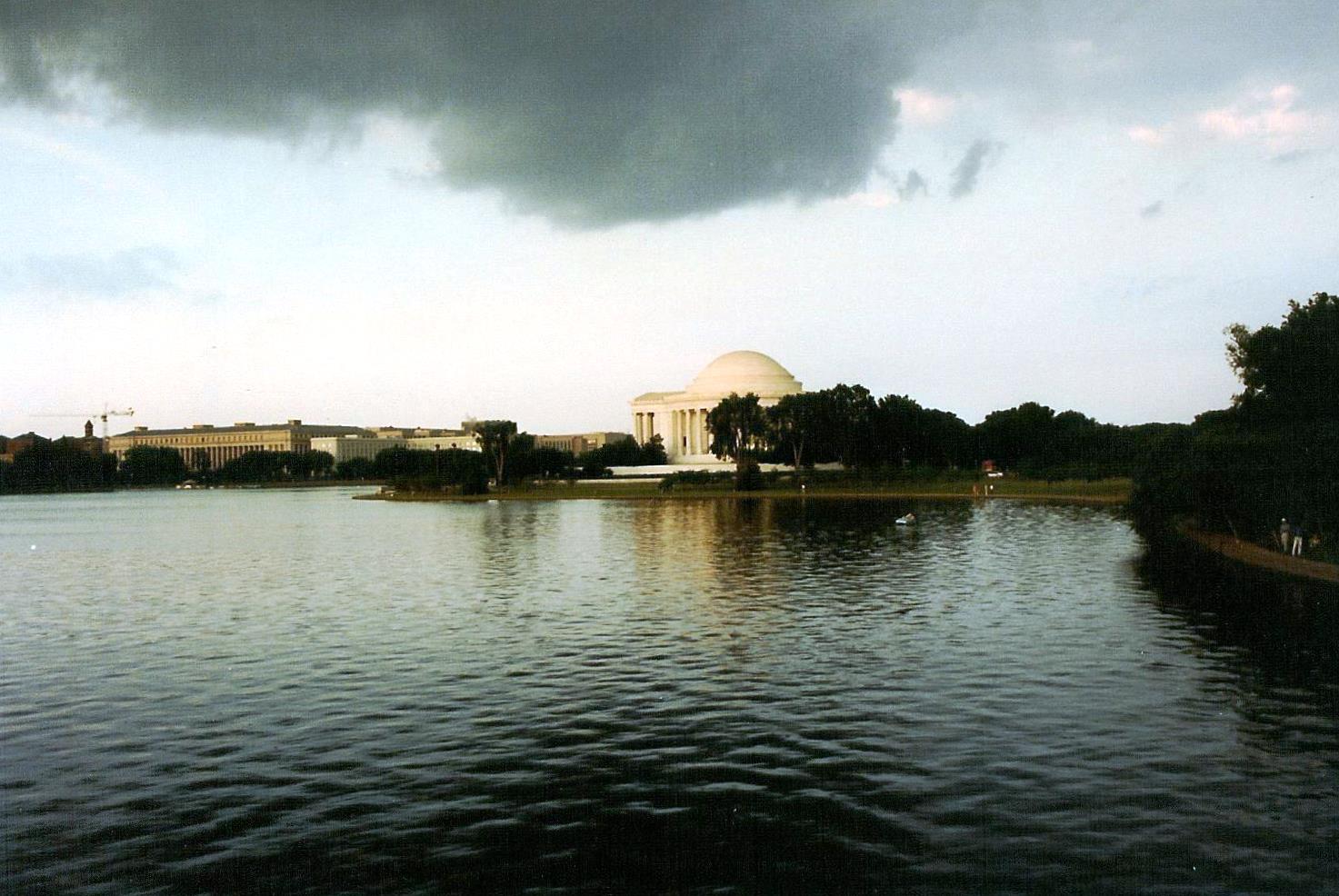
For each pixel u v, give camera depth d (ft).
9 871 70.79
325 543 330.95
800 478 638.94
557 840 74.28
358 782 86.63
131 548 327.88
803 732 98.02
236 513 561.43
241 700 114.62
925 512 413.39
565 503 558.15
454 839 74.79
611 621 159.74
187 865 71.26
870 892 65.82
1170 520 261.24
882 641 139.85
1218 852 70.90
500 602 183.42
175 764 92.48
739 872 68.80
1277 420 251.19
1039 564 224.94
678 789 83.66
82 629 164.66
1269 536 247.29
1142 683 114.83
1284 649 132.36
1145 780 84.33
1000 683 115.44
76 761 94.17
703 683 117.50
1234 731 97.14
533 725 102.17
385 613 173.06
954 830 74.79
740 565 230.27
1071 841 72.64
